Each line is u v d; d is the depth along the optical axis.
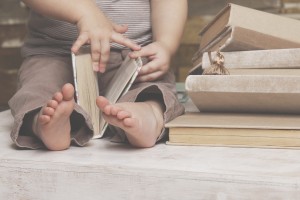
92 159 0.82
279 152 0.84
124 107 0.86
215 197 0.74
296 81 0.89
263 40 1.02
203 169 0.75
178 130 0.90
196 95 0.97
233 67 1.00
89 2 1.01
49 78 1.00
